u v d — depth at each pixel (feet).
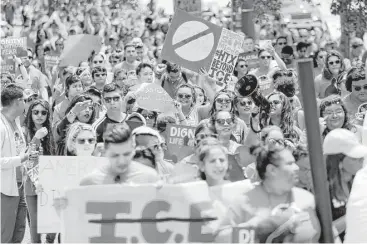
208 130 47.37
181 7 115.34
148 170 35.22
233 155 43.16
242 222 31.91
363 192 34.01
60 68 85.71
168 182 36.40
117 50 92.38
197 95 64.39
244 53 81.56
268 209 31.81
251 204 31.91
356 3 100.78
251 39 92.12
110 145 34.50
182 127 50.78
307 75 30.25
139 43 85.66
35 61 97.14
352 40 95.40
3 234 48.91
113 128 34.68
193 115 61.57
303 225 31.32
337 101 49.01
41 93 89.66
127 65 81.76
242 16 107.34
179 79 70.90
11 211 49.01
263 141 40.96
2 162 47.70
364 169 34.40
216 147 34.88
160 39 126.72
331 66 70.85
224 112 48.67
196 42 62.18
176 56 62.13
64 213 32.63
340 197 36.73
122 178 34.86
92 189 32.45
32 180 50.01
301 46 87.40
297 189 32.07
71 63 84.94
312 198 31.78
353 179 36.60
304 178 37.91
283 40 93.56
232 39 62.28
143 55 90.53
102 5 130.93
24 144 51.24
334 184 36.76
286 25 109.40
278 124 54.03
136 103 56.80
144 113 56.65
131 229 32.35
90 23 128.77
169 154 50.60
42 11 126.93
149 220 32.35
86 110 52.44
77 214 32.50
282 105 53.88
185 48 62.08
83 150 48.11
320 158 30.58
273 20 109.70
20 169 51.26
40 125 51.85
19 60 88.48
